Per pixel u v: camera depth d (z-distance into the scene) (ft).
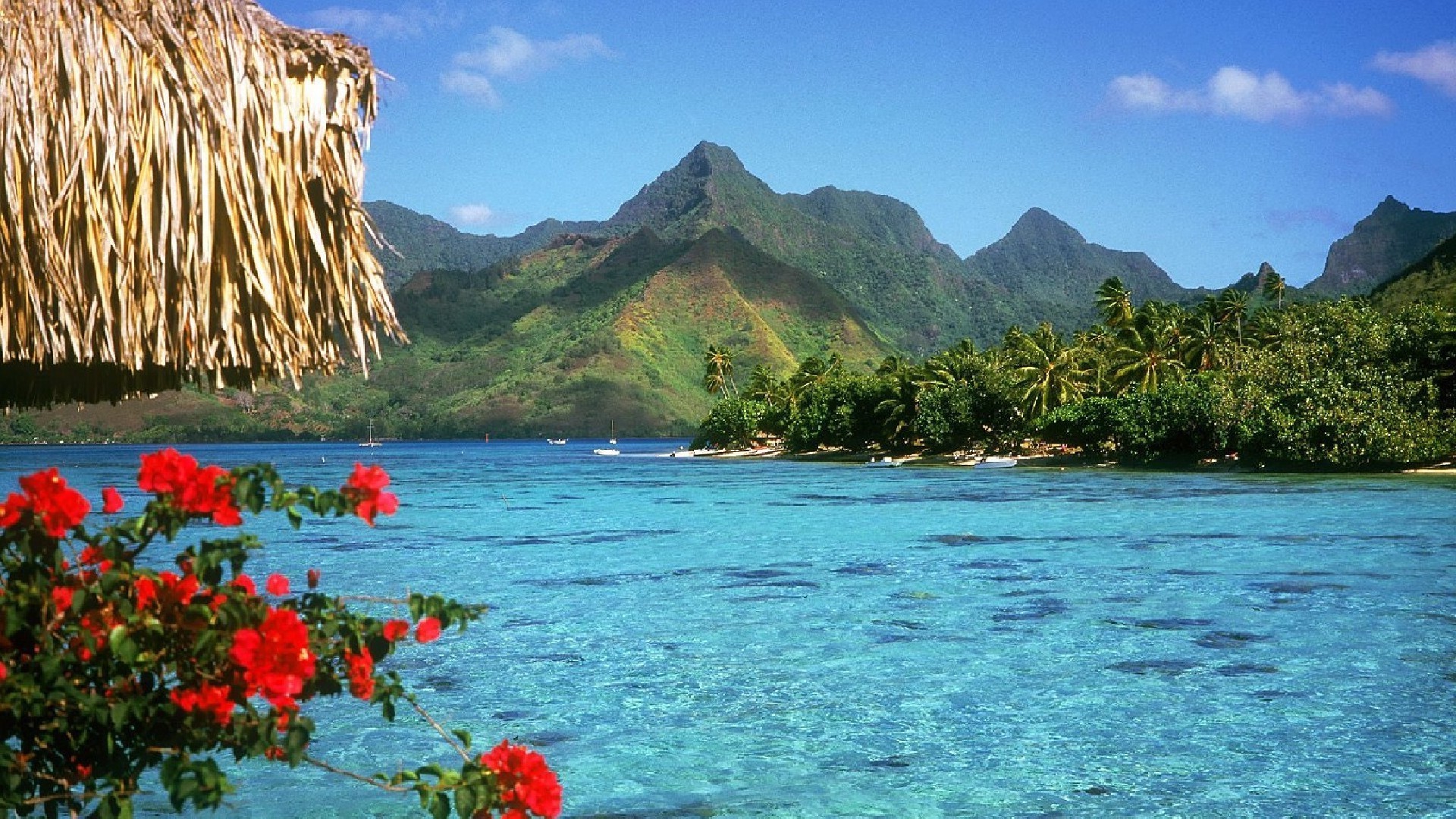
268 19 16.10
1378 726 44.21
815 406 425.28
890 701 49.65
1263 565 100.07
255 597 13.29
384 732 44.50
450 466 465.06
